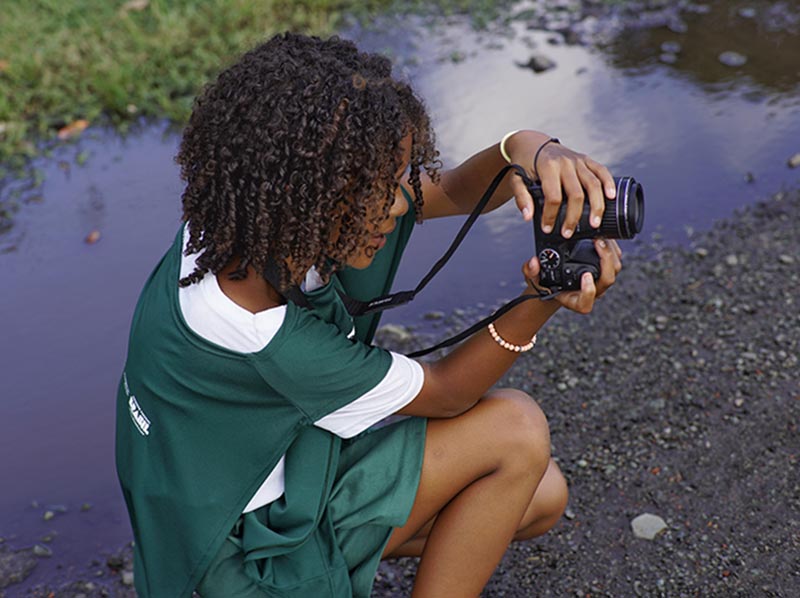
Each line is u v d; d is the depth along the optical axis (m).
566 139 4.07
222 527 1.69
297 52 1.55
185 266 1.66
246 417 1.66
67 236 3.76
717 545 2.37
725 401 2.79
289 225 1.53
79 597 2.43
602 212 1.62
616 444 2.70
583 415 2.81
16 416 3.01
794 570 2.28
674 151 3.96
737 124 4.11
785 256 3.35
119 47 4.76
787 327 3.04
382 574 2.41
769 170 3.80
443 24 5.06
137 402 1.72
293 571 1.73
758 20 4.88
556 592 2.31
